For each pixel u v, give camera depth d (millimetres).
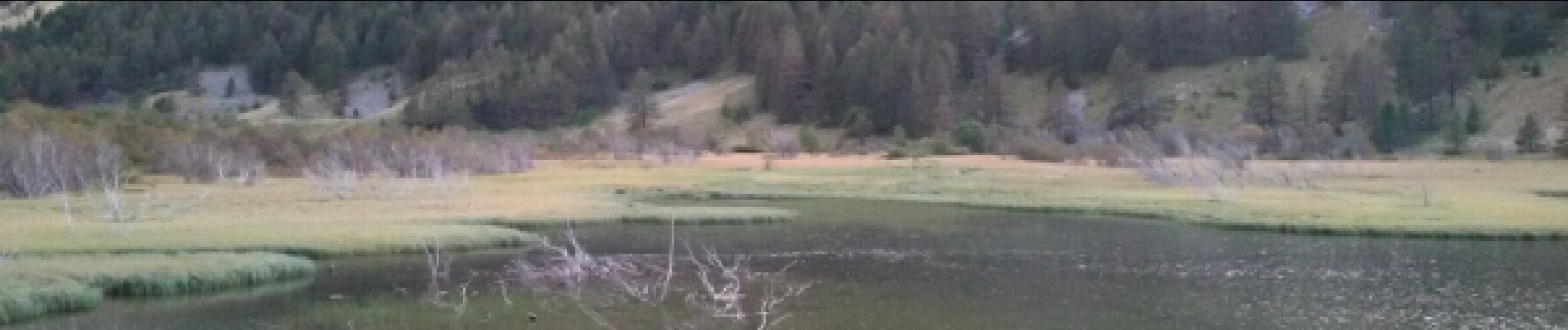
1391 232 47969
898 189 76062
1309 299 32031
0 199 59094
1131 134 122750
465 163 94812
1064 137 153375
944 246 44625
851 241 46312
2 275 30516
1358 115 147625
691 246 44219
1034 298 32219
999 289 33875
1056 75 194000
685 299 31578
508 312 29531
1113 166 105312
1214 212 56438
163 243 39062
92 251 36812
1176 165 86938
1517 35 156625
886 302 31328
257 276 34344
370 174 88000
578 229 50500
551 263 38219
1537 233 47000
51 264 32875
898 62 173500
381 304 30688
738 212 56812
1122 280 35500
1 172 61469
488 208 57125
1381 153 131500
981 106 177000
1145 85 177625
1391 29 179375
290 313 29359
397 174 85688
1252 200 63000
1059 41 196375
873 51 182125
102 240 39156
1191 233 49844
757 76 195750
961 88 191500
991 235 48719
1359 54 156750
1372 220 51281
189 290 32500
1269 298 32281
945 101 167500
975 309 30234
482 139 122000
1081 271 37500
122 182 70750
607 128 180250
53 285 29734
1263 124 153375
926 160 121625
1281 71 169250
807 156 140875
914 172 96312
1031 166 107875
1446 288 34000
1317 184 76562
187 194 64250
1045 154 120312
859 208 63344
